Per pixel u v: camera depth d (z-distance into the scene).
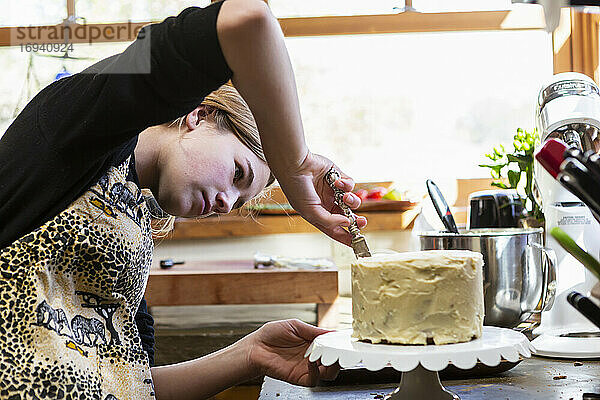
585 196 0.79
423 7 2.50
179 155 1.17
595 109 1.31
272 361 1.13
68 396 0.93
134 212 1.05
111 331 1.02
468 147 2.59
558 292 1.26
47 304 0.95
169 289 1.97
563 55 2.47
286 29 2.53
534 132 1.61
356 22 2.52
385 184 2.59
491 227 1.63
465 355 0.78
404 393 0.89
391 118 2.61
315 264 2.02
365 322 0.88
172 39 0.84
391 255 0.91
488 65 2.56
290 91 0.91
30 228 0.96
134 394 1.01
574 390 0.97
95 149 0.92
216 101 1.20
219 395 1.63
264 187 1.33
